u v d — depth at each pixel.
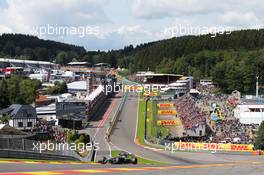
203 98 189.50
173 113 157.75
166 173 29.80
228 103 172.12
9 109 116.50
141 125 140.50
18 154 44.72
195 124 118.81
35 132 98.81
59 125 130.38
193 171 31.72
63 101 146.12
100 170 29.97
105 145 104.75
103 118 155.00
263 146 93.88
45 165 32.97
